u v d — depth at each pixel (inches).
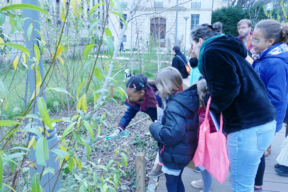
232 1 1363.2
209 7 1106.1
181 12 1117.7
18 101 199.6
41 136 39.0
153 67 494.6
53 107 206.7
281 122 88.1
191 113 71.0
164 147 73.3
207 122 68.0
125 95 56.6
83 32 169.5
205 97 69.5
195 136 73.3
